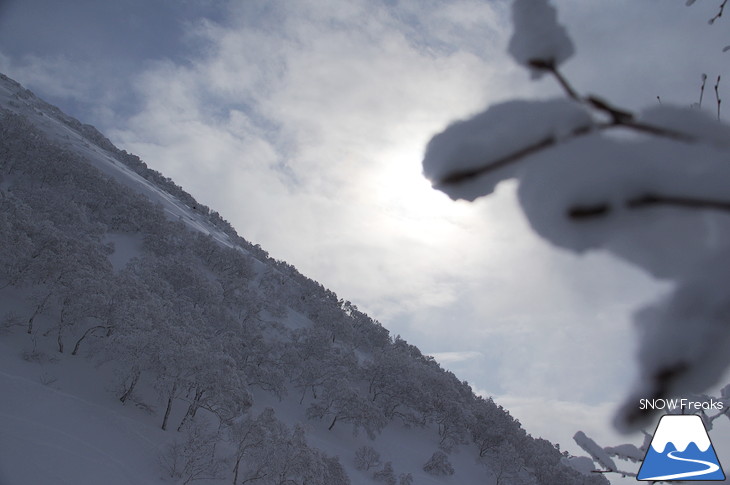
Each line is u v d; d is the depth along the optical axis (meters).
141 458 27.25
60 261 36.12
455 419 65.56
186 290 55.38
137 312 35.12
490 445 65.94
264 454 28.67
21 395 27.42
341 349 71.12
